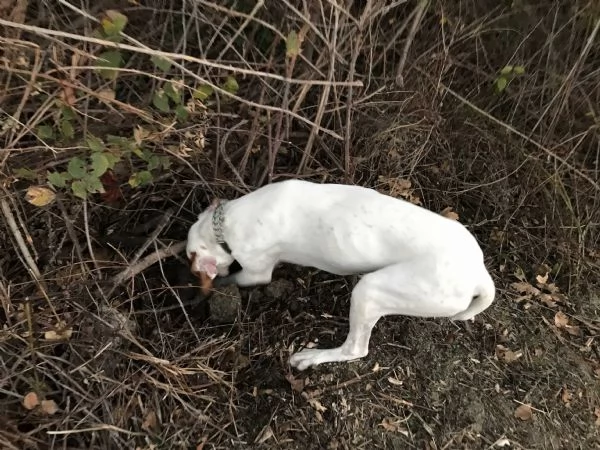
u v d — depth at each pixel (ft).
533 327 4.58
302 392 3.90
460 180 5.38
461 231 3.51
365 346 3.82
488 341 4.40
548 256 5.10
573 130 5.51
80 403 3.58
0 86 3.66
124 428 3.63
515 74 4.98
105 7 3.98
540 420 4.07
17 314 3.77
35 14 3.91
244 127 4.65
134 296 4.08
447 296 3.34
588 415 4.17
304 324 4.22
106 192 4.25
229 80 3.84
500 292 4.75
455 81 5.56
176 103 4.00
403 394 4.01
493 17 5.41
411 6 5.00
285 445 3.73
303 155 4.62
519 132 5.34
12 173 3.85
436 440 3.86
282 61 4.51
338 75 4.45
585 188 5.30
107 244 4.21
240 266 4.29
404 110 5.10
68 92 3.40
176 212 4.56
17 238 3.80
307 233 3.71
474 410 4.02
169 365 3.81
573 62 5.36
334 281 4.42
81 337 3.82
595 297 4.91
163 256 4.17
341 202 3.66
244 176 4.61
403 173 5.16
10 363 3.68
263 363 4.04
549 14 5.27
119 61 3.45
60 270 4.04
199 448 3.66
